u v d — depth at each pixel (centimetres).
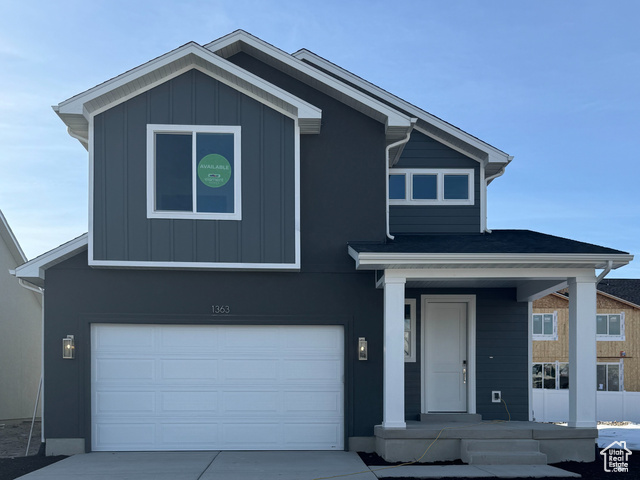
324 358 1026
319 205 1042
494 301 1183
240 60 1096
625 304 3575
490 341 1176
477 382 1166
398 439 925
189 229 990
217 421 1009
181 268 990
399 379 950
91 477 810
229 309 1012
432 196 1230
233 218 995
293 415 1015
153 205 986
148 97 998
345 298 1023
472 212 1222
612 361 3553
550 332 3506
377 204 1048
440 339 1180
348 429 999
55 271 1000
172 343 1016
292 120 1011
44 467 876
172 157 1001
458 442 937
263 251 996
